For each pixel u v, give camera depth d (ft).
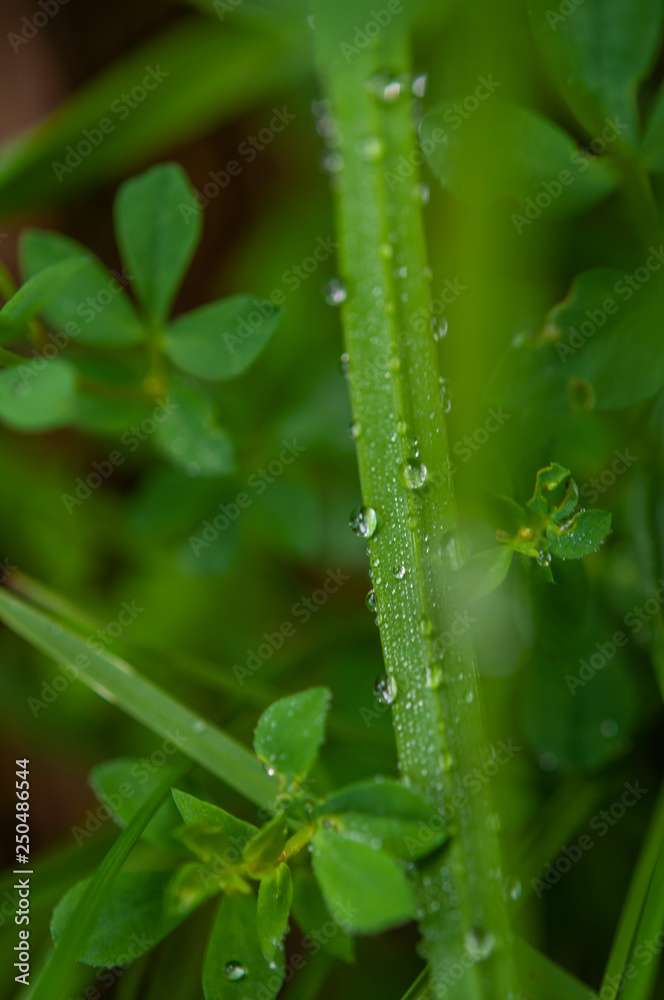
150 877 0.97
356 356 1.03
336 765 1.07
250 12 1.15
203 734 1.00
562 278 1.13
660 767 1.10
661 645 1.05
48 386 1.03
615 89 1.03
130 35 1.34
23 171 1.15
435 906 0.97
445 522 1.00
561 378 1.03
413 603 1.00
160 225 1.07
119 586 1.24
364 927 0.95
